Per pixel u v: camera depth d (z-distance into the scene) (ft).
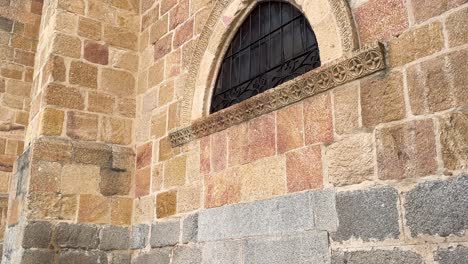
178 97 19.11
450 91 10.00
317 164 12.43
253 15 17.08
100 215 19.44
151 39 21.74
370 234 10.78
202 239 15.85
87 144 19.90
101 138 20.38
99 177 19.80
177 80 19.39
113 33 21.98
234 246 14.44
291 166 13.17
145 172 19.97
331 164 12.07
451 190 9.55
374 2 12.05
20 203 18.97
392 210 10.47
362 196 11.14
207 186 16.21
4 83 28.55
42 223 18.12
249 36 17.03
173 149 18.48
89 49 21.08
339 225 11.49
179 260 16.71
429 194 9.89
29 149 19.31
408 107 10.70
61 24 20.61
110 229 19.51
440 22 10.47
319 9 13.48
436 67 10.34
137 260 19.06
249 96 16.34
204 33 18.24
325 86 12.58
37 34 30.14
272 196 13.56
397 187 10.50
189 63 18.85
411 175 10.32
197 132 17.10
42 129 19.04
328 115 12.44
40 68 21.52
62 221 18.56
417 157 10.29
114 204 19.88
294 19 15.16
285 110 13.76
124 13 22.56
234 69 17.38
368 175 11.16
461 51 9.96
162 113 19.79
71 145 19.47
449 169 9.70
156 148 19.62
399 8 11.39
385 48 11.44
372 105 11.46
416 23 10.95
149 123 20.51
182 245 16.75
